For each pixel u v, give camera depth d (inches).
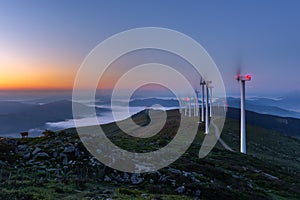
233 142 4192.9
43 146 1354.6
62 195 813.9
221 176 1417.3
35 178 944.3
